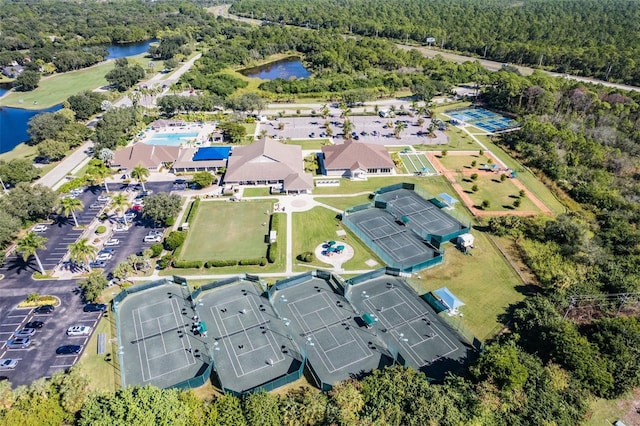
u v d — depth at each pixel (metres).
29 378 73.25
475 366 72.38
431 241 112.38
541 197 135.50
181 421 61.06
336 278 96.69
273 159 141.75
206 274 99.69
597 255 100.94
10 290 93.88
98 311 88.12
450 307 87.44
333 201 131.25
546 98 191.25
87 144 173.38
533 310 83.12
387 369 71.81
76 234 114.25
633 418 68.12
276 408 64.12
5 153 165.62
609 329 78.06
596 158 150.25
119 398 62.16
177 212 117.81
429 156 162.75
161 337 82.31
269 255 104.19
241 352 79.06
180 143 170.50
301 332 83.81
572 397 69.12
